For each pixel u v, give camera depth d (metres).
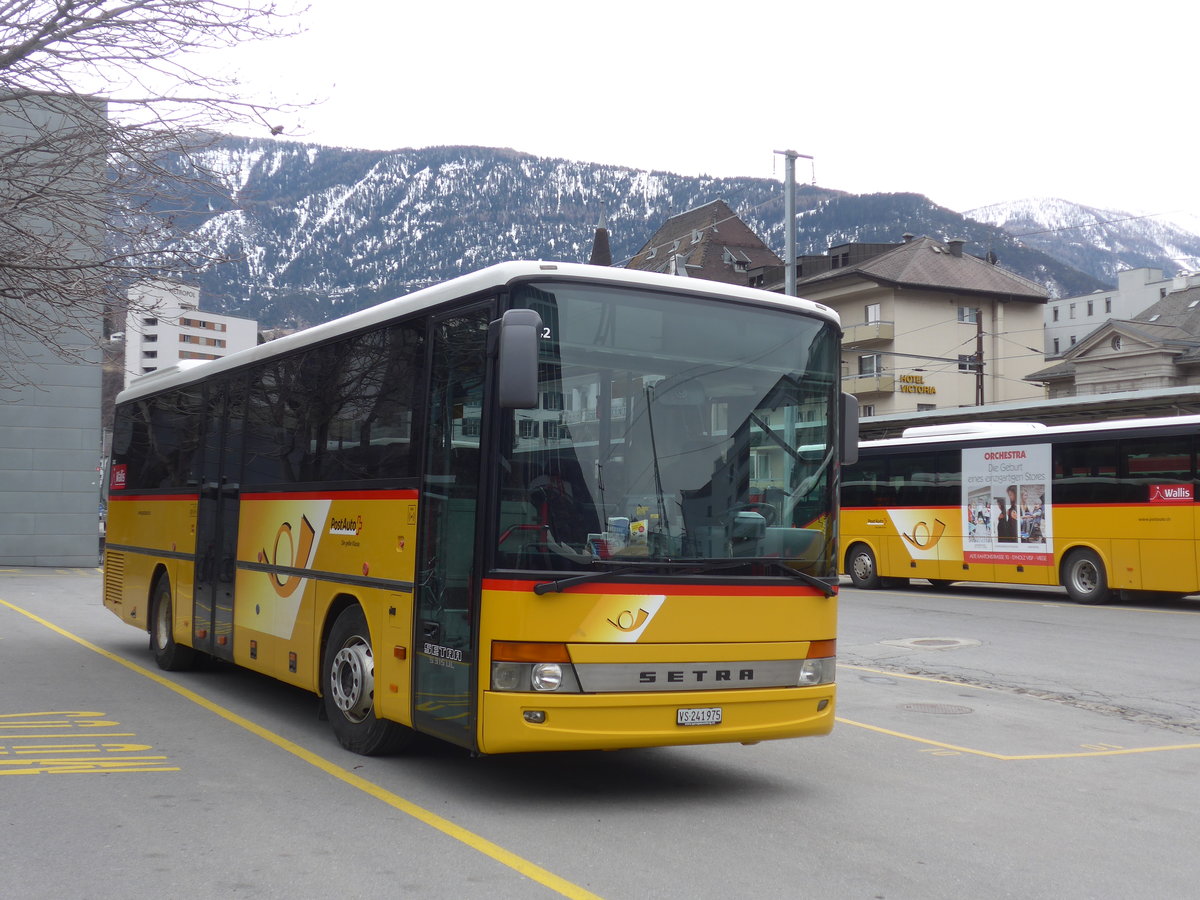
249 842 6.10
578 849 6.05
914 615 19.83
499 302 6.95
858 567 26.69
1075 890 5.53
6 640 15.59
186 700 10.82
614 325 7.10
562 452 6.82
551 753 8.65
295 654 9.33
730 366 7.41
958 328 67.19
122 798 7.05
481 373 7.01
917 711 10.93
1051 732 9.98
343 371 8.96
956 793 7.61
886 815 6.96
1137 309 127.44
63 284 11.52
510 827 6.48
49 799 7.02
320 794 7.20
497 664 6.59
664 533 6.95
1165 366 63.94
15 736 9.02
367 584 8.16
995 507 23.55
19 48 10.62
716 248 92.44
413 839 6.19
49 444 32.28
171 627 12.62
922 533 25.09
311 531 9.17
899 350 65.06
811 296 69.81
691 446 7.17
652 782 7.76
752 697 7.03
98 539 32.75
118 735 9.09
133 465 14.38
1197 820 6.98
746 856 5.98
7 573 29.48
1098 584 21.58
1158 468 20.75
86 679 12.11
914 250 68.31
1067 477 22.25
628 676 6.69
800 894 5.36
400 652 7.64
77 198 11.48
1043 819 6.94
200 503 11.84
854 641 16.34
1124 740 9.68
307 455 9.41
